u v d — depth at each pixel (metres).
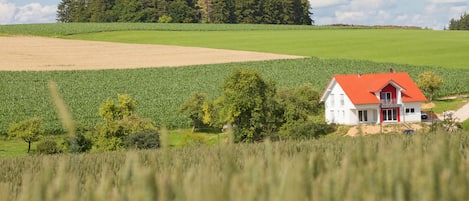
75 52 182.12
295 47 193.38
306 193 3.23
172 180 3.68
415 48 184.50
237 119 81.56
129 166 3.71
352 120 98.69
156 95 127.75
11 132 84.94
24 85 130.88
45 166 3.68
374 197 3.31
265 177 3.44
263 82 82.25
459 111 104.31
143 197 3.24
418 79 125.56
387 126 92.06
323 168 3.98
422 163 3.57
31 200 3.47
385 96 99.00
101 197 3.74
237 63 159.88
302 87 107.62
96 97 126.38
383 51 181.12
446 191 3.30
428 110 106.25
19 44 195.38
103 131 77.12
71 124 3.63
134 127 78.31
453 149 3.79
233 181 3.31
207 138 91.88
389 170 3.54
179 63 162.62
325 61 160.00
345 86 99.94
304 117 81.56
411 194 3.32
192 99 101.06
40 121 85.94
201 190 3.21
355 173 3.61
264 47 194.88
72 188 3.59
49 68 152.12
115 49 189.62
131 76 145.88
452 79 131.25
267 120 80.75
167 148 3.98
